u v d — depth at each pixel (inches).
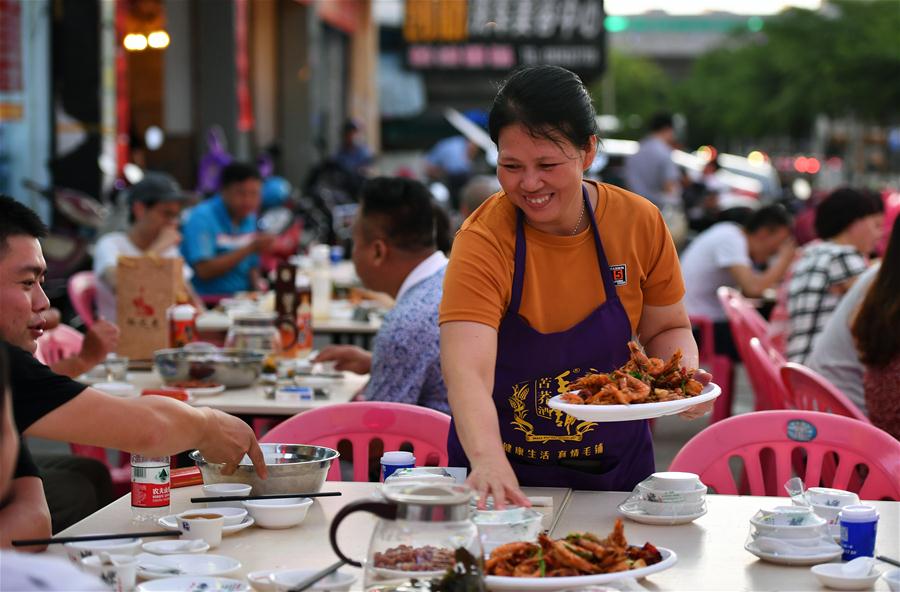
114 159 466.6
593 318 121.0
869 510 102.6
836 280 250.2
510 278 118.7
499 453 107.0
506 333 120.7
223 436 116.2
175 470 127.7
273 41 872.9
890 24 1859.0
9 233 128.7
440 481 105.3
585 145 113.5
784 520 105.0
